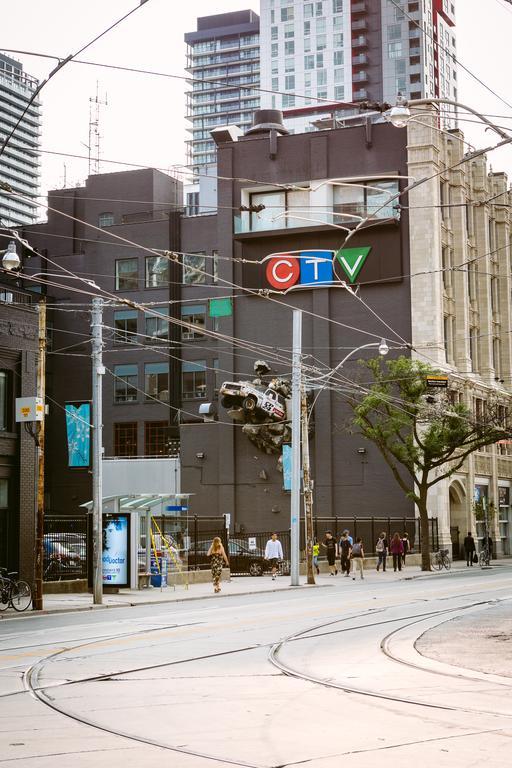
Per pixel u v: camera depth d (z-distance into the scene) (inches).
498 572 1961.1
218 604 1208.8
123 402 2901.1
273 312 2561.5
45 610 1141.7
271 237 2551.7
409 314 2448.3
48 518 1450.5
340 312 2501.2
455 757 354.3
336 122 2701.8
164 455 2834.6
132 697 500.1
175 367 2824.8
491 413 2368.4
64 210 3221.0
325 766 340.2
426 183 2443.4
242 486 2524.6
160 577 1519.4
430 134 2442.2
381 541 2028.8
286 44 6171.3
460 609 1050.1
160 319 2893.7
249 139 2615.7
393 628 861.8
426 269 2432.3
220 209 2637.8
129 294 2930.6
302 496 2479.1
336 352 2487.7
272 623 916.0
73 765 343.6
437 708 463.8
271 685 540.7
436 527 2390.5
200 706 471.8
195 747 375.6
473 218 2755.9
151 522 1556.3
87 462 1328.7
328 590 1451.8
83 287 3004.4
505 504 2859.3
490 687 532.1
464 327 2598.4
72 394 2982.3
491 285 2856.8
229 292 2615.7
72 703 481.7
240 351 2588.6
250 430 2468.0
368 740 386.9
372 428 2031.3
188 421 2792.8
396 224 2450.8
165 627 896.9
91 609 1189.7
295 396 1606.8
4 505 1373.0
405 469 2411.4
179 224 2874.0
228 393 2413.9
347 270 2488.9
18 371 1413.6
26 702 485.1
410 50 5861.2
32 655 688.4
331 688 528.1
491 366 2763.3
